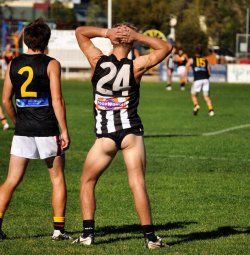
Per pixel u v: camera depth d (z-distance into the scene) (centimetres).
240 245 2162
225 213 2669
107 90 2052
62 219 2212
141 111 7288
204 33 15712
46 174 3522
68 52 13362
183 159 4025
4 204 2177
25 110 2141
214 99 9219
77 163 3900
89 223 2144
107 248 2091
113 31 2062
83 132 5316
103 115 2066
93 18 17400
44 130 2141
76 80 12862
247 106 8144
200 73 6812
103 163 2094
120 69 2041
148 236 2081
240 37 14162
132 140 2053
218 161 3966
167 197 2958
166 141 4812
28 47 2159
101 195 2994
